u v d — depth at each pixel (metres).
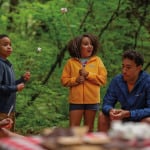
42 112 7.91
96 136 2.75
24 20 9.14
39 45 8.48
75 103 5.92
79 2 8.73
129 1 8.64
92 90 5.90
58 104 8.07
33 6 8.77
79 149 2.41
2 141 2.71
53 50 8.38
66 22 8.50
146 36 8.70
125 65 5.04
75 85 5.90
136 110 4.93
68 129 2.66
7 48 5.80
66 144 2.45
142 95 5.08
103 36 8.55
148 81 5.09
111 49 8.49
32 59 8.20
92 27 8.50
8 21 9.25
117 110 4.89
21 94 7.96
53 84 8.29
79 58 5.98
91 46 5.98
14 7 9.66
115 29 8.66
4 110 5.66
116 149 2.45
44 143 2.54
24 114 7.84
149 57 8.78
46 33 8.83
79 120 5.93
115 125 2.64
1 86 5.58
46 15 8.52
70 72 5.97
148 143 2.53
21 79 5.88
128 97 5.12
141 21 8.74
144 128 2.60
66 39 8.48
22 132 7.68
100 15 8.63
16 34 9.04
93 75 5.87
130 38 8.71
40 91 8.02
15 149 2.56
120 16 8.65
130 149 2.45
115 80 5.21
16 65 8.03
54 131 2.63
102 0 8.52
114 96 5.20
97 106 5.97
